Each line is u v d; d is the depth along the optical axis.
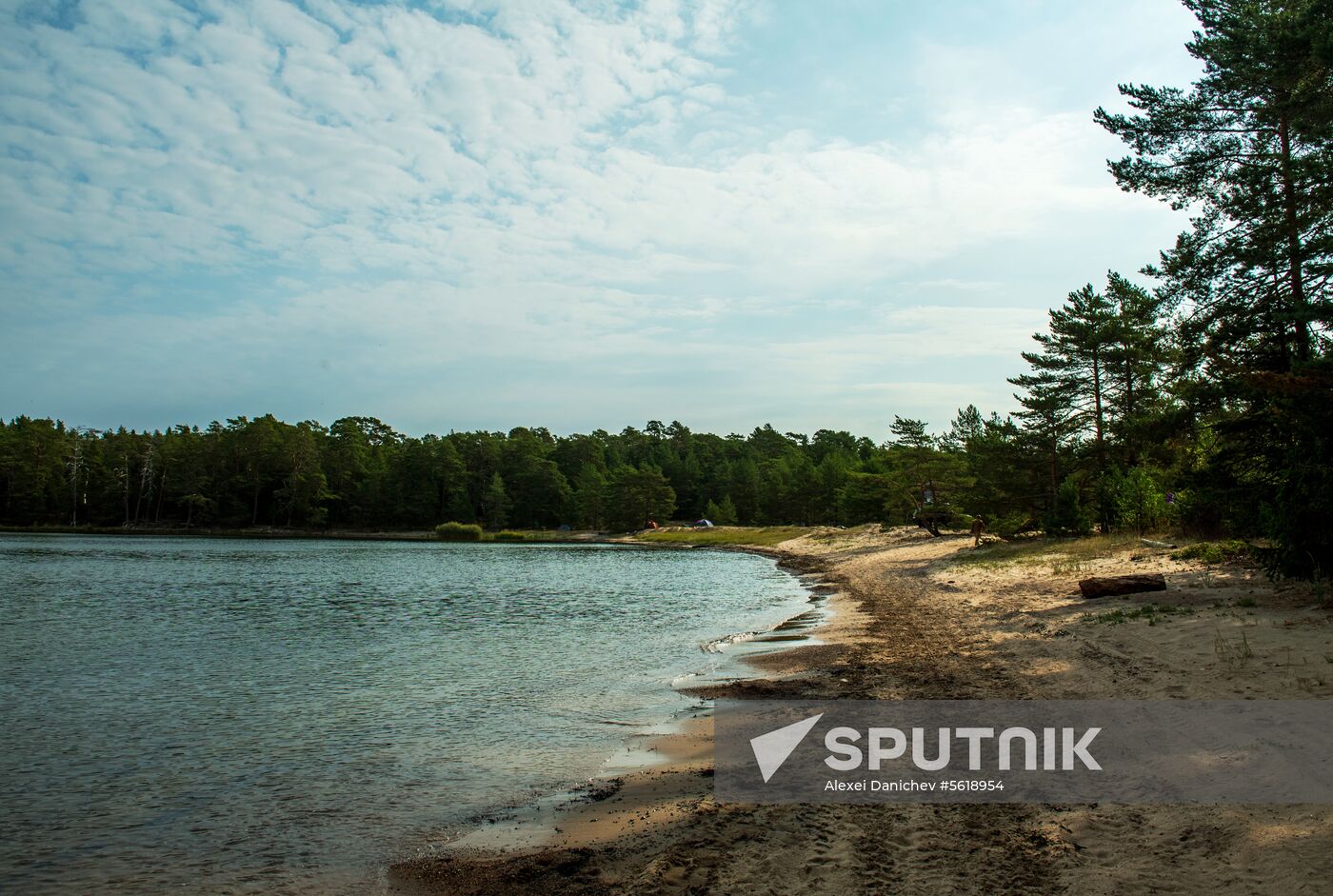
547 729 11.16
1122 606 16.05
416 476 128.62
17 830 7.69
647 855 6.42
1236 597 14.94
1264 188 18.70
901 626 18.62
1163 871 5.25
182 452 115.25
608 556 68.88
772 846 6.26
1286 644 10.65
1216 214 20.08
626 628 21.98
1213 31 19.28
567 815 7.62
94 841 7.41
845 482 109.44
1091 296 38.91
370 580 40.97
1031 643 14.08
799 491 114.38
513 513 135.62
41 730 11.52
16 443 107.00
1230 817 5.89
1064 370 39.75
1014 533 41.41
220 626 23.16
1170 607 14.81
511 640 19.97
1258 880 4.97
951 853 5.86
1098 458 38.97
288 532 117.31
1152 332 34.75
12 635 21.33
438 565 55.06
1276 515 14.26
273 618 24.98
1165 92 19.98
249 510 121.75
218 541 91.94
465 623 23.61
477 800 8.30
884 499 79.69
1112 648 12.30
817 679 13.18
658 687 13.80
